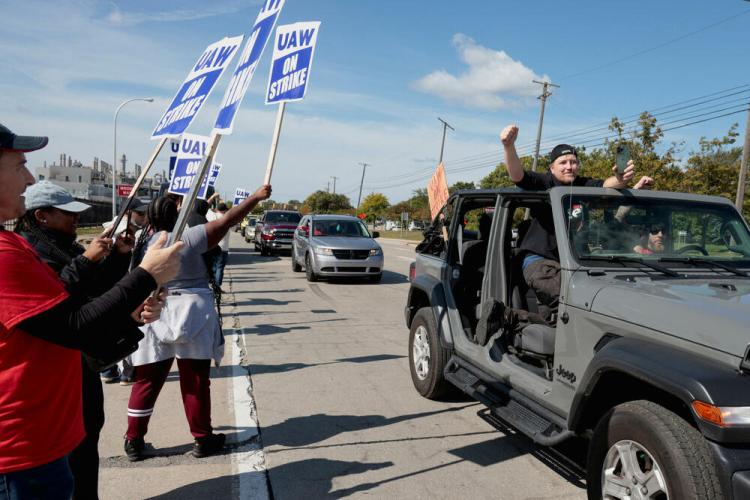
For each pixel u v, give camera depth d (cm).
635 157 2527
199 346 387
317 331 859
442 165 789
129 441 395
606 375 286
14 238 174
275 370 636
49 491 184
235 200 1232
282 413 496
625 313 291
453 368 478
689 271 349
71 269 278
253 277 1588
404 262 2205
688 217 388
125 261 291
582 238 356
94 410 300
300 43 330
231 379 597
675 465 231
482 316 420
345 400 534
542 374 375
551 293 379
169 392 558
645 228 377
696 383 229
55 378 183
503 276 446
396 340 800
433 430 459
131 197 344
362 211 8738
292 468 389
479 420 483
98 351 185
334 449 421
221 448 418
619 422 265
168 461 397
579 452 418
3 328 170
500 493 355
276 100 344
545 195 389
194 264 387
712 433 222
